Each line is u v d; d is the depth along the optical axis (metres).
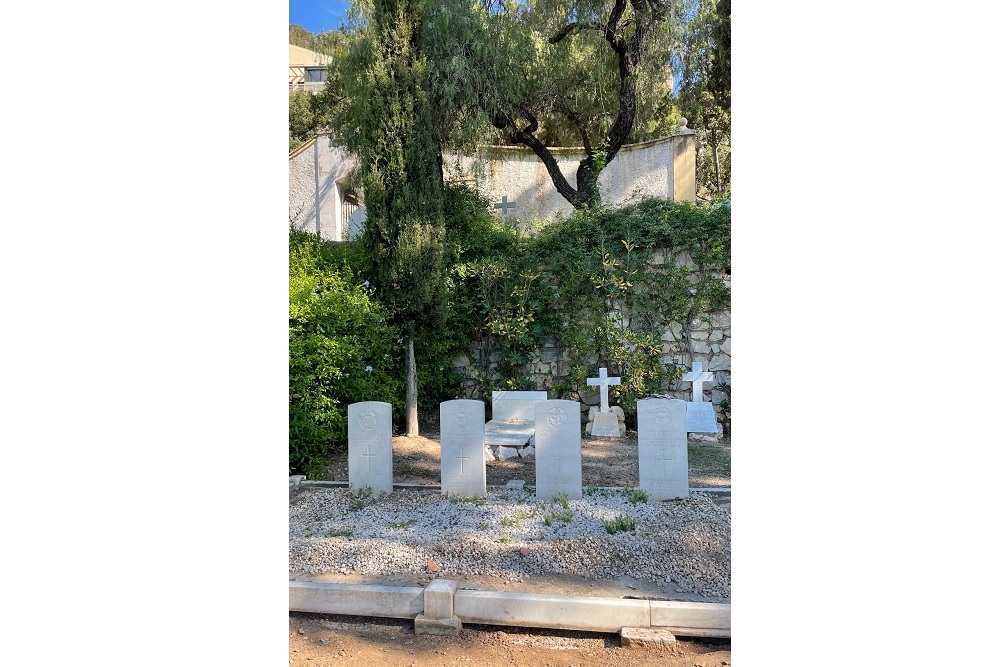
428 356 7.64
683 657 2.87
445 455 4.77
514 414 7.59
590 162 10.44
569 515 4.16
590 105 10.99
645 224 7.98
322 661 2.82
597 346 8.02
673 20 9.19
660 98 11.57
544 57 10.09
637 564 3.55
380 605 3.19
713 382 7.84
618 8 9.18
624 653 2.90
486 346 8.41
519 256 8.28
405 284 6.67
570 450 4.57
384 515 4.39
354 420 4.92
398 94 6.61
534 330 8.07
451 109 8.40
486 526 4.08
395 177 6.62
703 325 7.93
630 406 7.75
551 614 3.08
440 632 3.06
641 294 8.00
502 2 9.26
